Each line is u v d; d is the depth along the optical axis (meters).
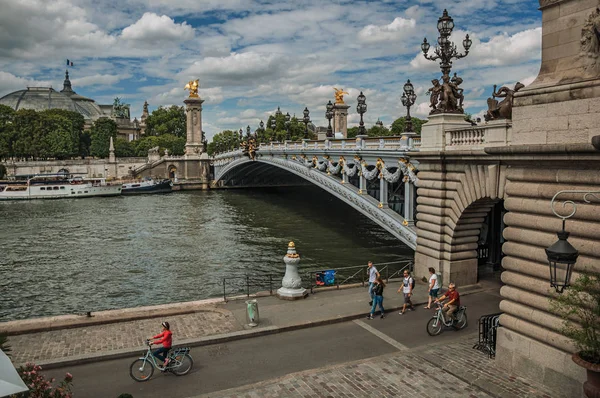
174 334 22.48
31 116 157.12
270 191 123.31
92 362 19.98
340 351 20.83
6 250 54.94
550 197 17.11
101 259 50.56
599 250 15.45
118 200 107.31
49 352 20.56
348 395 16.92
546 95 17.45
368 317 25.05
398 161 40.03
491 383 17.58
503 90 24.58
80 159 157.00
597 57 16.09
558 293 16.22
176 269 46.22
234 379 18.38
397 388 17.38
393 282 31.78
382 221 43.84
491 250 33.34
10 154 155.75
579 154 15.75
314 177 59.06
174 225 70.94
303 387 17.52
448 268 30.03
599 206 15.55
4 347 15.37
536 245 17.77
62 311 35.69
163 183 127.00
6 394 11.30
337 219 73.75
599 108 15.76
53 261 49.88
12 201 107.25
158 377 18.59
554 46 17.61
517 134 18.66
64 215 83.19
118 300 37.88
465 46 29.64
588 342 13.89
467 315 25.31
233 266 46.88
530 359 17.86
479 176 26.59
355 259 47.53
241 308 26.09
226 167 117.94
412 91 38.16
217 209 88.44
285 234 61.75
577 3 16.77
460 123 29.97
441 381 17.89
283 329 23.14
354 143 48.66
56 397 14.07
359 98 46.78
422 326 23.77
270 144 83.44
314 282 39.88
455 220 29.14
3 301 37.94
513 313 18.62
